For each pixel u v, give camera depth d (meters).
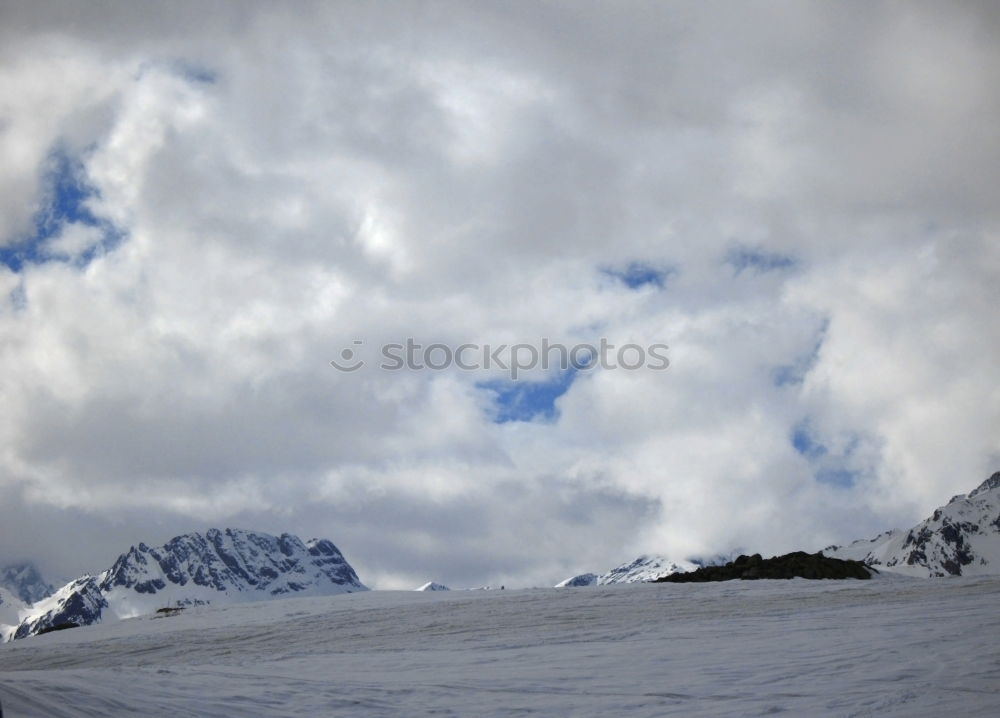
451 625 50.03
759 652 32.94
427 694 27.67
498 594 64.38
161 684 27.03
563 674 31.12
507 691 28.11
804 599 49.59
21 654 54.53
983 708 22.95
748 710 24.27
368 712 25.16
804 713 23.56
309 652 44.53
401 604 61.88
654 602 52.84
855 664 29.14
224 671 32.56
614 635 41.22
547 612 51.84
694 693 26.81
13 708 20.53
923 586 52.34
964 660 28.58
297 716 24.33
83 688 23.91
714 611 47.19
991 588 49.59
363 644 45.94
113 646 53.75
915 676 26.80
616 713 24.83
